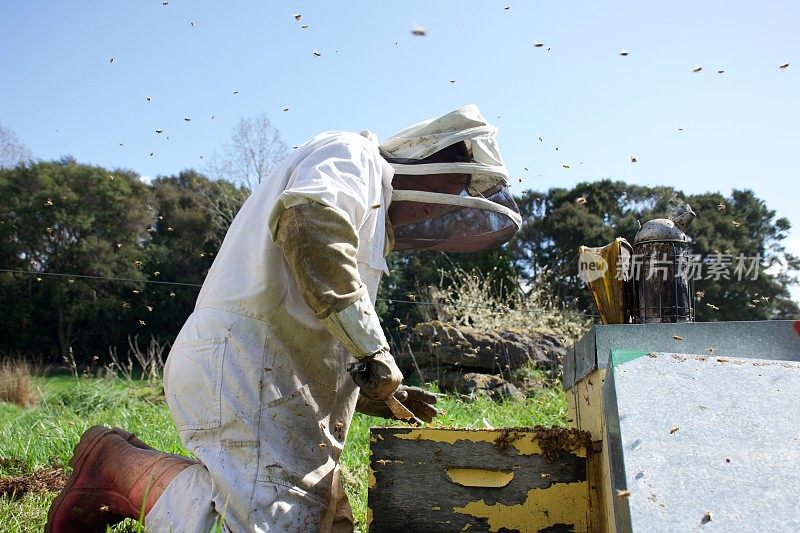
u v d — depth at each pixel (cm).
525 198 2183
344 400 205
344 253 180
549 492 186
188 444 189
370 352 182
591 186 2122
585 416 213
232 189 1992
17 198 2205
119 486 204
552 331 962
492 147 220
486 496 188
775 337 191
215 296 197
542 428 192
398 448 191
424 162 215
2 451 434
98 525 211
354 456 389
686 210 243
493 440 189
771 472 132
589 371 200
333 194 184
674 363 160
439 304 1011
